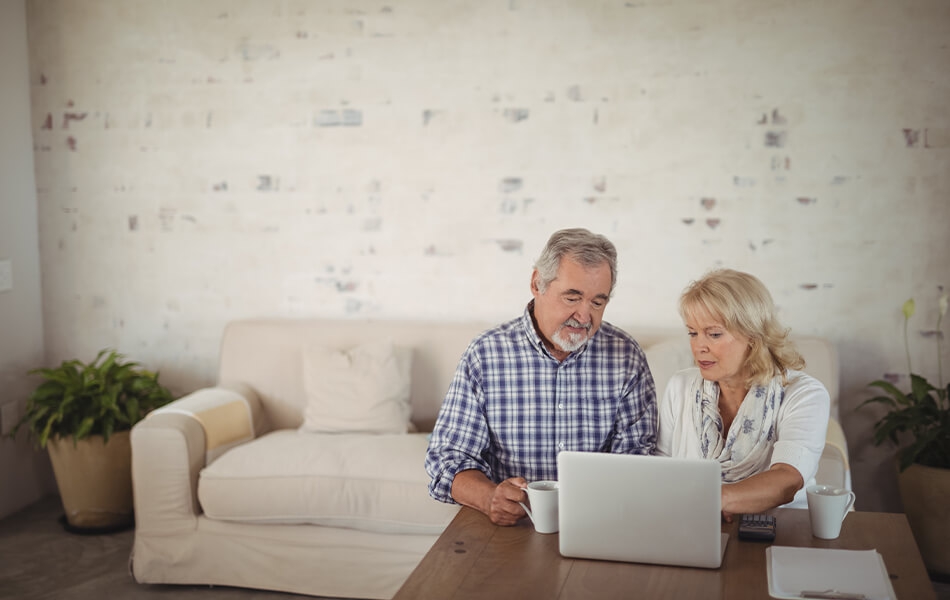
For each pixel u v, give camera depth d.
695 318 2.14
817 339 3.48
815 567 1.66
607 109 3.73
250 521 3.15
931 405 3.37
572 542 1.75
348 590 3.11
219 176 4.05
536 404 2.25
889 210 3.58
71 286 4.19
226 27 3.97
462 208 3.88
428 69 3.85
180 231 4.10
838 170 3.60
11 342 4.00
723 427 2.20
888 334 3.63
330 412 3.56
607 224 3.78
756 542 1.82
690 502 1.68
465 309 3.93
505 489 1.96
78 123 4.11
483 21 3.79
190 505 3.21
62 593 3.20
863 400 3.67
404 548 3.06
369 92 3.90
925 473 3.21
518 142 3.81
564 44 3.74
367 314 4.01
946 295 3.56
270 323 3.92
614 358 2.26
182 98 4.03
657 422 2.32
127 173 4.10
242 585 3.19
